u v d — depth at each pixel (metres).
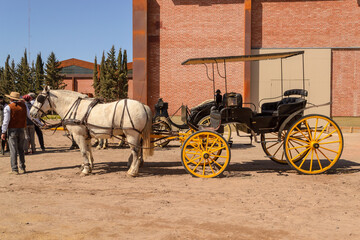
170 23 19.66
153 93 19.81
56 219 4.84
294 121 8.37
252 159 10.47
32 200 5.85
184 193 6.35
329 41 19.20
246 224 4.64
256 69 19.42
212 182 7.28
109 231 4.36
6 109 8.02
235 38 19.38
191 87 19.64
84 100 8.20
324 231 4.39
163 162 9.88
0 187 6.85
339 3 19.11
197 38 19.53
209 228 4.48
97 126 7.81
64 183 7.21
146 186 6.91
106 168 8.92
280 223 4.69
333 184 7.09
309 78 19.27
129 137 7.80
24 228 4.47
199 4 19.50
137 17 19.20
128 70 65.50
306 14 19.22
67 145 14.22
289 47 19.28
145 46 19.22
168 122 12.59
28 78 70.50
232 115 8.11
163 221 4.76
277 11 19.30
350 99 19.31
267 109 9.33
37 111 8.25
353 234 4.30
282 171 8.52
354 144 13.86
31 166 9.28
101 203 5.66
